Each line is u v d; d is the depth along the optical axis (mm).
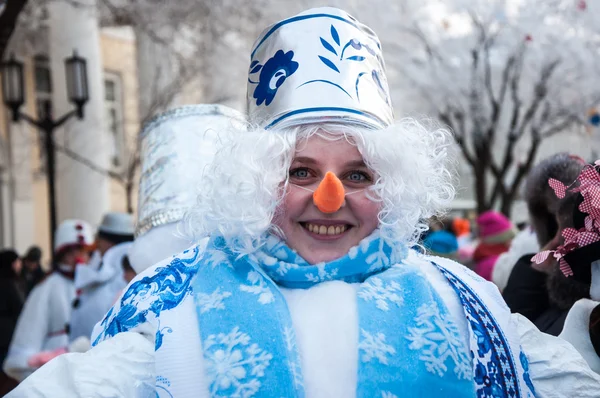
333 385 1251
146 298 1368
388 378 1243
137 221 2125
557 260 1697
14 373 3715
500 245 4059
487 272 3617
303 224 1411
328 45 1459
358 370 1252
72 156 8469
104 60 12688
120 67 12898
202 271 1393
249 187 1348
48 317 3865
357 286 1388
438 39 7254
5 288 4609
